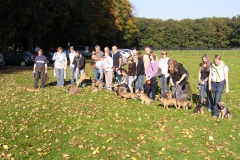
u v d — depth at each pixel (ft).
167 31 349.00
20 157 20.15
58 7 115.34
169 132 25.17
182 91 34.76
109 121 28.40
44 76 46.62
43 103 34.58
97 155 20.54
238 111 33.94
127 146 22.21
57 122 27.73
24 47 147.02
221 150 21.65
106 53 44.52
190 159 20.13
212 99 32.60
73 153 20.94
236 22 339.16
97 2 185.98
